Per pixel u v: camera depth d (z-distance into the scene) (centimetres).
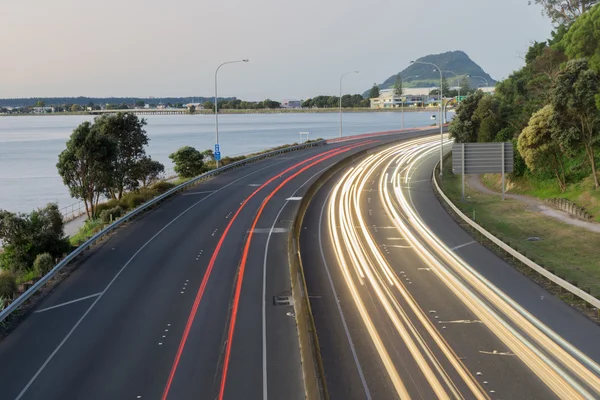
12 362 2009
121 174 5291
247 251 3409
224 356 2025
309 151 8844
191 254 3350
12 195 7519
